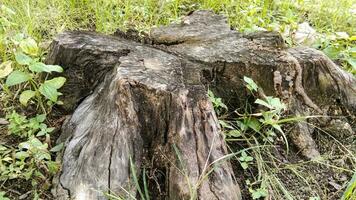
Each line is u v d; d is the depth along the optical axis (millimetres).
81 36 1194
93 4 1593
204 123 975
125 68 1037
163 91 975
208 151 955
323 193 1064
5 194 993
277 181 1020
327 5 1827
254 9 1602
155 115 990
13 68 1283
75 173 981
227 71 1146
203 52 1172
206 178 920
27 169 1026
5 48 1353
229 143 1136
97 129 1000
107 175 951
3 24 1374
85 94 1167
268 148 1136
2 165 1021
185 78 1050
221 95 1174
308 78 1206
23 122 1136
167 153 979
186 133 962
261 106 1163
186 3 1724
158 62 1088
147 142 1007
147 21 1586
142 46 1172
